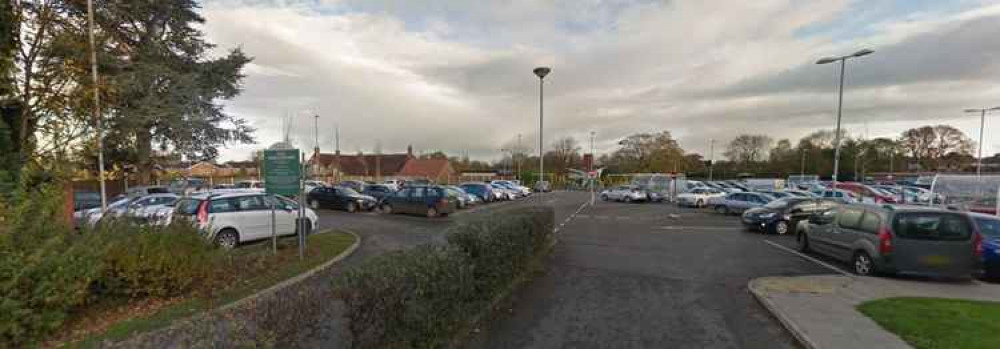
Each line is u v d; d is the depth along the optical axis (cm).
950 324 507
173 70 1877
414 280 346
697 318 569
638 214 2283
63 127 938
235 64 2325
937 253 741
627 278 791
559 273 829
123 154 1820
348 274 307
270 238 1115
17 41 931
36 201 535
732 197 2230
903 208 787
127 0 1619
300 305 250
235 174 5197
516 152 7206
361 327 294
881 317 540
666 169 6066
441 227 1536
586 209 2667
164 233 633
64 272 472
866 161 6400
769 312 596
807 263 949
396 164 7556
